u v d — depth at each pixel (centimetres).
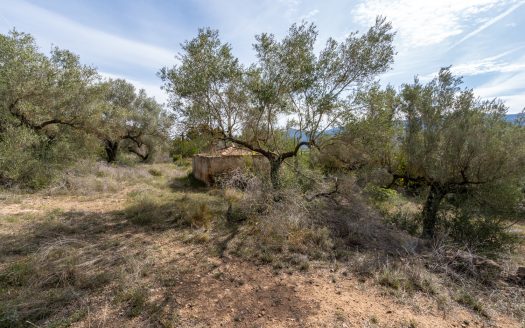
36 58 861
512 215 545
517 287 369
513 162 507
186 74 581
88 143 1126
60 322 247
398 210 709
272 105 606
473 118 557
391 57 579
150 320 260
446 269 396
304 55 575
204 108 615
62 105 966
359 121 614
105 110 1145
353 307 302
